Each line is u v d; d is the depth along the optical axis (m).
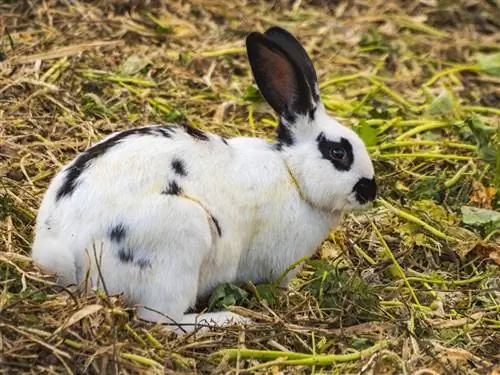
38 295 5.54
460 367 5.64
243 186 5.94
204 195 5.75
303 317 6.05
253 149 6.12
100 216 5.48
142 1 9.90
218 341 5.61
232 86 8.91
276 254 6.16
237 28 10.01
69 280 5.54
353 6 10.84
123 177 5.56
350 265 6.82
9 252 6.07
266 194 6.01
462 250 7.06
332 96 9.05
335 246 6.98
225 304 5.93
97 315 5.35
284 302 6.20
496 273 6.86
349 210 6.27
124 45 9.21
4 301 5.46
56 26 9.34
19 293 5.62
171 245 5.50
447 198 7.76
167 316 5.55
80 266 5.51
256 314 5.89
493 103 9.35
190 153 5.79
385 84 9.49
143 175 5.59
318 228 6.24
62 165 7.23
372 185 6.22
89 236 5.48
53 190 5.67
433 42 10.34
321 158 6.12
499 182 7.82
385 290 6.54
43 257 5.56
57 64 8.59
